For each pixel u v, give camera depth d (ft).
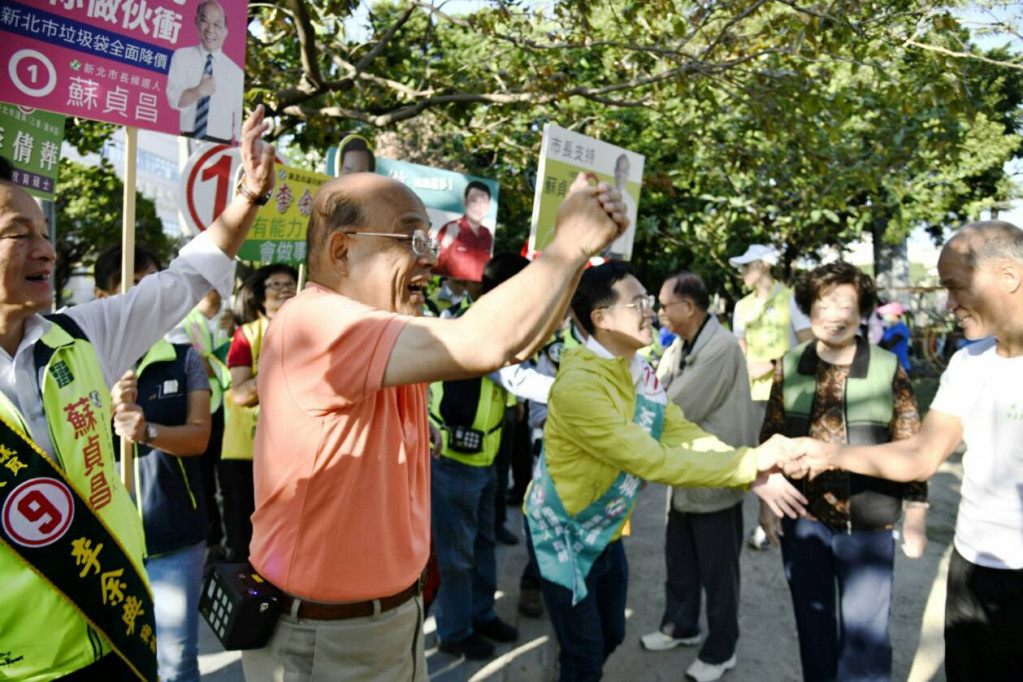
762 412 19.76
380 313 4.84
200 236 6.77
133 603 5.44
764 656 12.59
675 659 12.39
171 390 9.37
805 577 9.93
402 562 5.75
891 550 9.52
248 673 6.01
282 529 5.51
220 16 8.65
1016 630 7.23
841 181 25.13
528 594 13.89
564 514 8.86
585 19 18.49
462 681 11.57
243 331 12.93
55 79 7.49
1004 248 7.13
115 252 11.02
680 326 11.80
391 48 24.50
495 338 4.30
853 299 9.51
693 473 8.27
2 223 5.01
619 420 8.36
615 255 15.35
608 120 28.07
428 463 6.29
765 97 19.54
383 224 5.45
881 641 9.47
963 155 30.40
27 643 4.88
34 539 4.90
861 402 9.57
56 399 5.18
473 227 15.64
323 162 26.96
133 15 7.90
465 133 24.49
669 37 18.74
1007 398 7.30
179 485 9.41
